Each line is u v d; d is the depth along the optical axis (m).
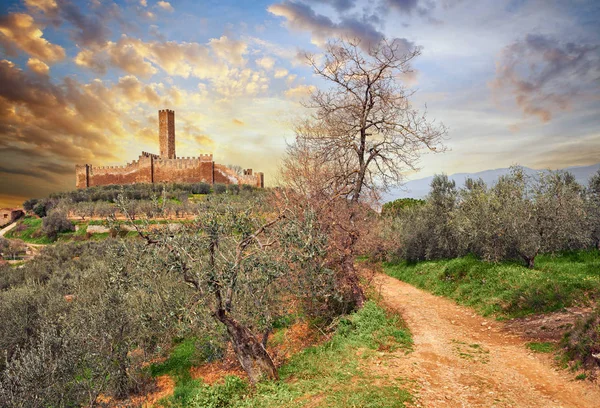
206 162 97.88
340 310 14.62
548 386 8.16
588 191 21.59
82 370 13.34
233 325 9.26
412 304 17.70
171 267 8.54
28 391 11.19
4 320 17.34
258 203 12.66
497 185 21.67
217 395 8.76
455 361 9.84
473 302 16.62
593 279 13.32
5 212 79.06
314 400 7.51
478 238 20.06
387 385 8.02
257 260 9.73
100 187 90.81
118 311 13.41
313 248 10.59
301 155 15.85
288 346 12.52
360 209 15.05
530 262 18.48
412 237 29.06
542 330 11.56
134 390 13.30
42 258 40.22
